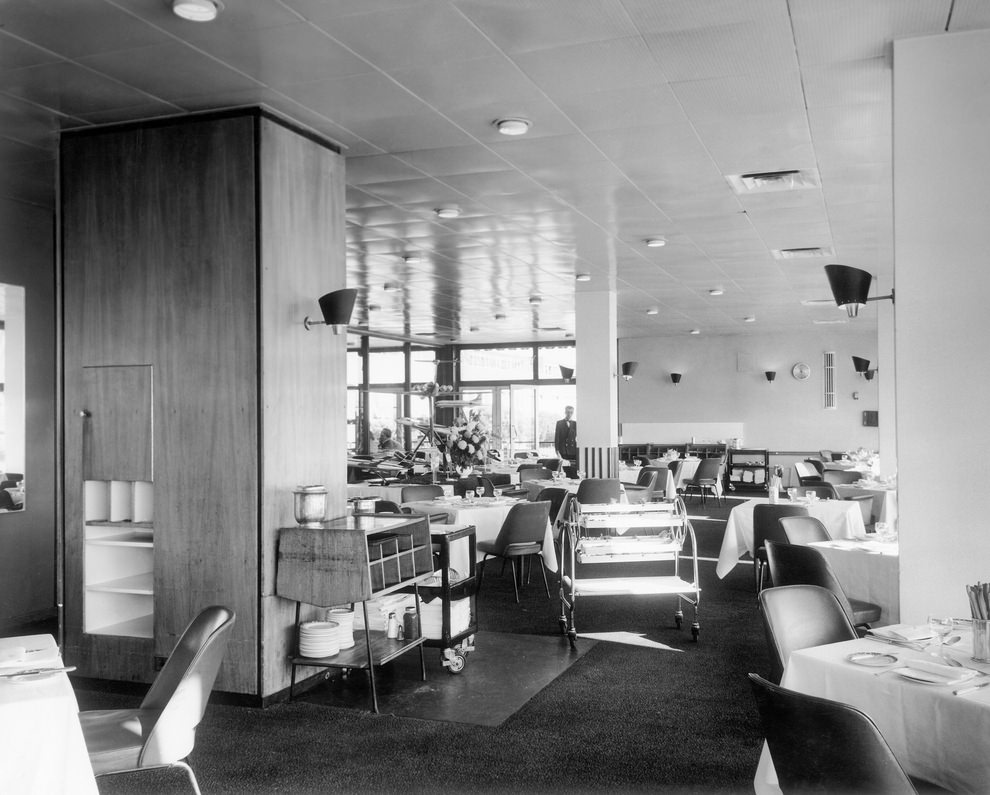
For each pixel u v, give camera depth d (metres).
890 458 10.27
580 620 6.40
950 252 3.80
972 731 2.40
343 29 3.79
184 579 4.62
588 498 9.11
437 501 7.86
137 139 4.80
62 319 4.93
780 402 16.41
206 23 3.72
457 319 14.28
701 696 4.58
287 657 4.62
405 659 5.38
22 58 4.05
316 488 4.60
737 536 7.32
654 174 6.11
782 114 4.92
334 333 4.90
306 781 3.50
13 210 6.48
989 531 3.70
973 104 3.81
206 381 4.61
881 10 3.65
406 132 5.17
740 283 10.74
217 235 4.62
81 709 4.51
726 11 3.67
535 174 6.10
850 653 2.90
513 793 3.37
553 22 3.75
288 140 4.85
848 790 2.10
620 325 15.31
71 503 4.89
